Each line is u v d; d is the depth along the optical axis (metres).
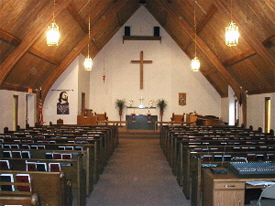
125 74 17.67
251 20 8.51
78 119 14.08
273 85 10.69
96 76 17.64
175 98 17.70
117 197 5.42
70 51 13.30
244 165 3.77
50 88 14.63
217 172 3.67
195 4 10.73
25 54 9.74
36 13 8.62
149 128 16.75
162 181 6.55
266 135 8.80
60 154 5.42
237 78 13.02
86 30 12.64
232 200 3.42
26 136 8.16
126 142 12.71
